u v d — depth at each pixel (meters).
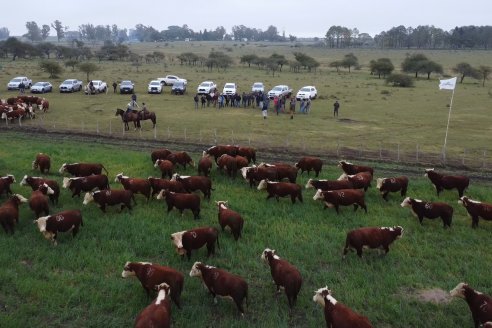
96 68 70.19
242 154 24.69
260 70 96.88
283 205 19.02
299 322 11.30
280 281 11.95
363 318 9.91
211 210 18.38
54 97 48.84
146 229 16.14
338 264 14.12
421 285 12.91
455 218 18.23
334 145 30.17
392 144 30.67
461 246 15.52
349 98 53.00
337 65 101.00
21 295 11.78
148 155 26.31
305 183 22.16
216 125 35.56
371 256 14.69
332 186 19.81
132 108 36.94
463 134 34.09
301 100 44.72
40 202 16.59
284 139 31.44
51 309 11.23
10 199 16.77
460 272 13.73
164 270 11.69
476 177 24.22
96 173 21.64
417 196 20.72
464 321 11.36
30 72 76.06
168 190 18.45
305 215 17.91
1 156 25.22
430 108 46.34
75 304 11.59
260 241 15.51
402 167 25.64
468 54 165.75
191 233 13.95
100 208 17.94
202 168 22.41
